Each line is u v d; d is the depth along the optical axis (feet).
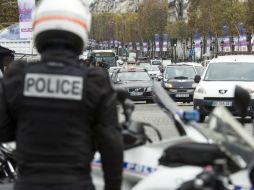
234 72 137.39
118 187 25.62
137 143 29.96
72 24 25.55
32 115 24.50
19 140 24.86
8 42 237.04
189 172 25.72
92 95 24.66
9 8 316.81
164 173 25.98
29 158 24.30
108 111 24.94
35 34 25.95
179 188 24.57
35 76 24.81
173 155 27.14
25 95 24.73
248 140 26.37
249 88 125.90
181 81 205.67
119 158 25.34
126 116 30.83
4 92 25.27
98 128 25.03
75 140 24.41
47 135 24.29
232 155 25.81
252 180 26.07
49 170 24.09
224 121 26.84
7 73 25.54
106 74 25.48
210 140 29.73
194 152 26.63
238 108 29.32
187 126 31.01
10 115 25.54
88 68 25.30
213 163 25.89
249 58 143.64
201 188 21.75
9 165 46.83
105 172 25.53
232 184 27.50
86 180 24.73
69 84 24.56
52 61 25.14
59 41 25.46
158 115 155.12
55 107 24.41
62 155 24.20
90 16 27.50
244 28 538.88
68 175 24.11
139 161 29.66
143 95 212.23
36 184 23.98
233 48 586.45
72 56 25.55
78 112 24.52
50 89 24.57
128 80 220.02
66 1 25.93
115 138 25.14
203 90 130.31
